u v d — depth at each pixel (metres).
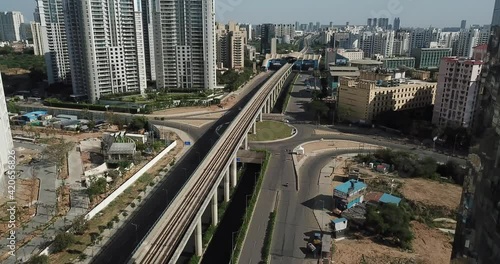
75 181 113.25
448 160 128.38
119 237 84.94
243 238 83.38
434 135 155.38
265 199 103.81
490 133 35.25
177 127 180.38
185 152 143.38
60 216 92.00
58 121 181.75
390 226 82.25
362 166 127.56
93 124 176.75
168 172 122.94
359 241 82.50
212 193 87.44
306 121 195.38
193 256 81.06
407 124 168.25
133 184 112.50
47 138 156.25
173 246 66.44
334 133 171.75
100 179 105.00
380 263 73.62
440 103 167.12
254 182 123.06
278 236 85.00
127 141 138.12
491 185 34.06
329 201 102.19
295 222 91.06
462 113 157.75
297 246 81.12
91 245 81.56
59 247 78.75
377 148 148.50
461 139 147.12
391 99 185.38
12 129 170.38
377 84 191.50
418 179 116.12
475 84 151.38
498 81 34.66
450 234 85.19
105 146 137.88
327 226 88.94
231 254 80.25
